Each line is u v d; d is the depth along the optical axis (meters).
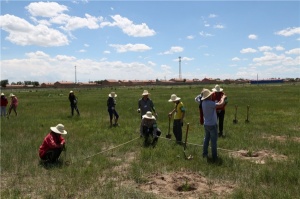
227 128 16.86
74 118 23.03
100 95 60.22
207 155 11.13
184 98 44.06
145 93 15.16
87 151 12.34
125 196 7.61
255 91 65.25
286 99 38.59
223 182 8.62
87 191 8.10
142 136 14.02
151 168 9.76
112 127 18.20
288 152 11.63
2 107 24.28
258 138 14.15
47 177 9.32
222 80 192.12
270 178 8.59
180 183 8.54
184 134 15.66
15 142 13.96
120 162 10.81
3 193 8.02
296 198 7.30
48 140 10.76
